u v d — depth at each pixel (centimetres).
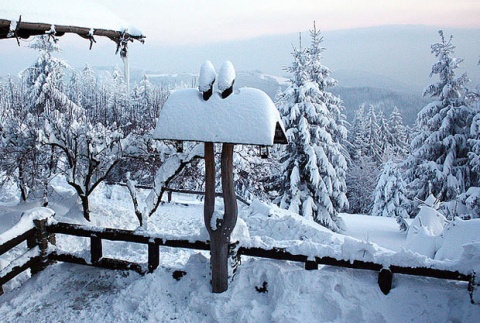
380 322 388
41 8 499
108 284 496
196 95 423
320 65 2022
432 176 2019
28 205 827
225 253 429
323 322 388
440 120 2003
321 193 1912
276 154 1969
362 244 416
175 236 473
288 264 446
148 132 819
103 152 796
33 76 2258
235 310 414
